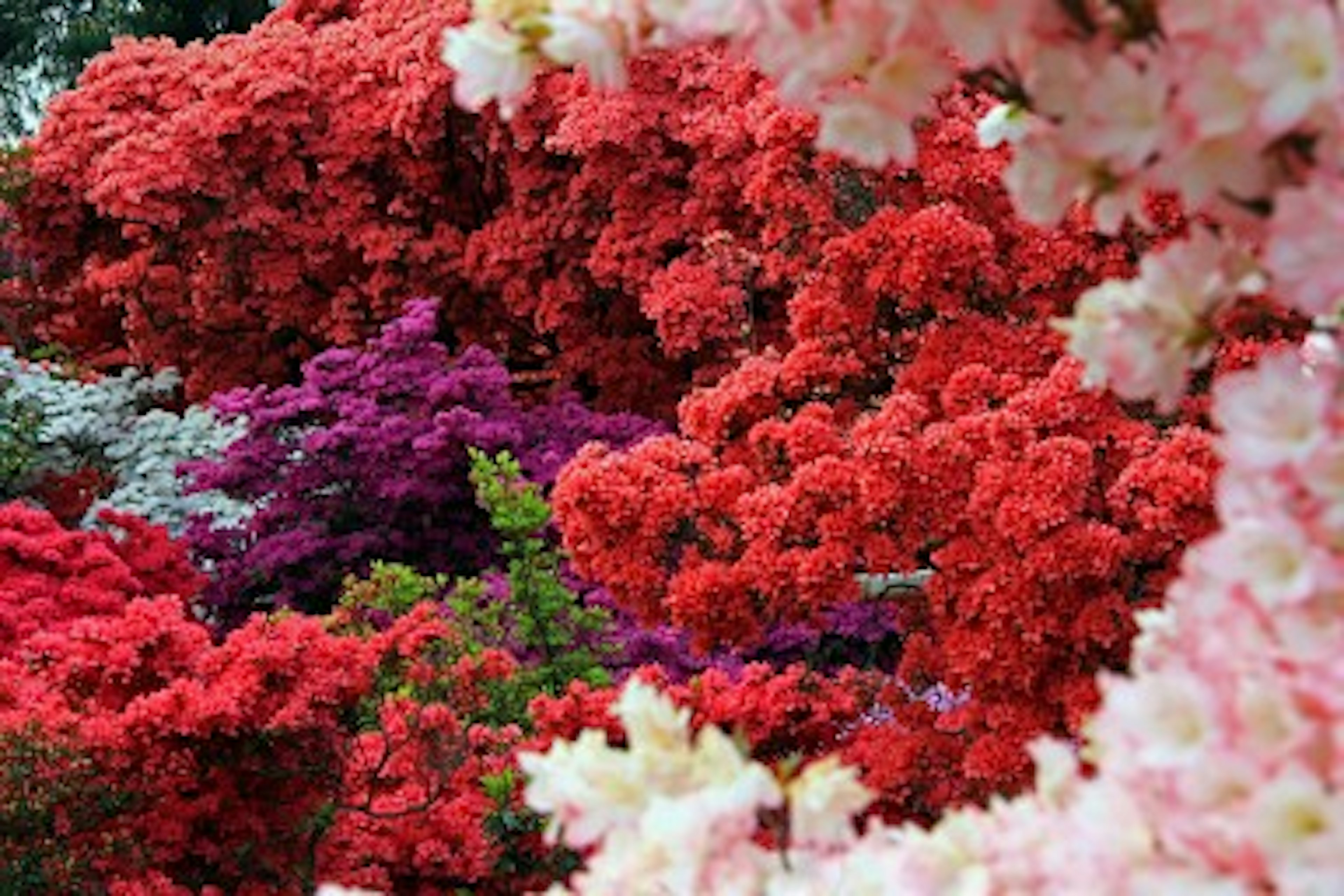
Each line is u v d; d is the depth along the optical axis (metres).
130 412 11.20
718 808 1.59
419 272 11.95
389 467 8.95
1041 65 1.39
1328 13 1.21
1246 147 1.34
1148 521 4.57
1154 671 1.71
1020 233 5.44
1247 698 1.25
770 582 4.92
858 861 1.61
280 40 12.16
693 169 10.23
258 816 4.89
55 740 4.48
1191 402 5.02
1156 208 5.16
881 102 1.48
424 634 5.73
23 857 4.43
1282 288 1.29
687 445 5.27
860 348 5.52
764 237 5.82
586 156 10.63
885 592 5.28
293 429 9.46
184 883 4.86
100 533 7.53
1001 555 4.71
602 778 1.66
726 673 6.56
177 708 4.64
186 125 11.67
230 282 12.19
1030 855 1.51
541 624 7.05
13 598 6.54
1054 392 4.81
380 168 12.16
